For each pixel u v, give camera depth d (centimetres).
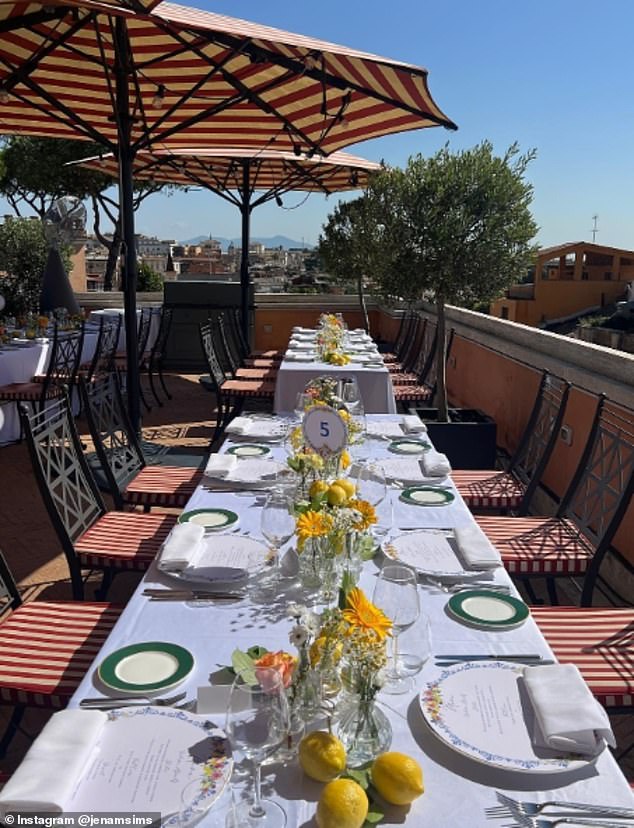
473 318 844
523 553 348
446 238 645
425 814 144
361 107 633
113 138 820
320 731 155
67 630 275
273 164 1102
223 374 858
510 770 156
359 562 240
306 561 237
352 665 157
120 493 429
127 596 426
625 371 451
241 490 347
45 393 741
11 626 276
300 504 249
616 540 426
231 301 1283
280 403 705
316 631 166
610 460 370
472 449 638
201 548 267
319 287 1728
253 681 154
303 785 151
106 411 460
